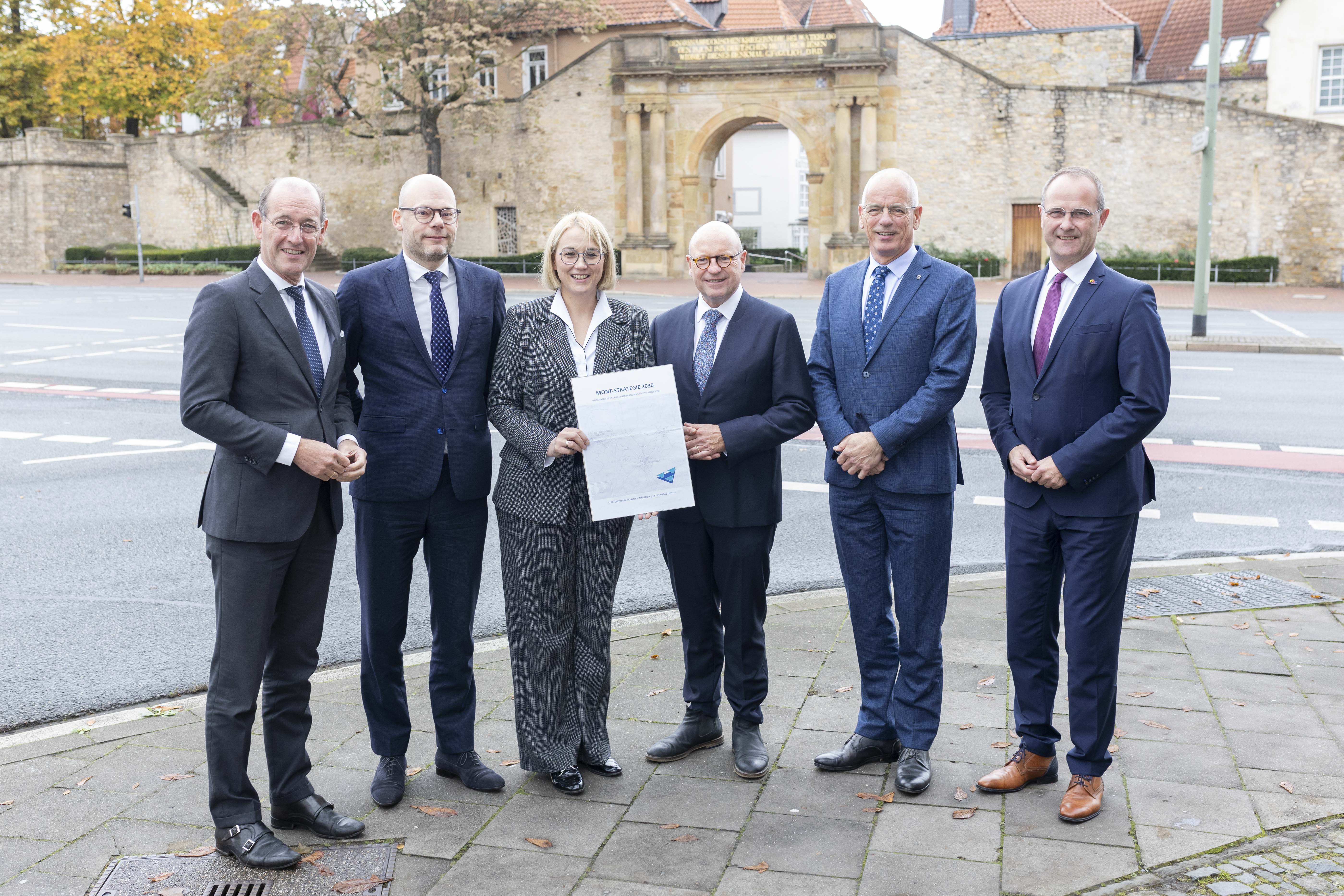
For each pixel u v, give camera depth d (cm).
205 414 381
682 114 3844
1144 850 377
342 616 659
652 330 480
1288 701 498
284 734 405
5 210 4906
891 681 464
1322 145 3397
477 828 404
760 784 438
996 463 1095
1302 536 809
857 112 3706
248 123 4888
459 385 441
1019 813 409
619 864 376
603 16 3988
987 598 655
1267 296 3180
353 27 4047
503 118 4131
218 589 393
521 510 438
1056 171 3644
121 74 4744
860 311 460
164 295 3422
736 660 458
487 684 542
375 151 4103
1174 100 3519
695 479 456
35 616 659
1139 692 511
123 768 450
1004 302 453
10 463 1097
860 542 460
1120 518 411
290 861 373
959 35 4319
